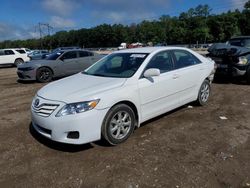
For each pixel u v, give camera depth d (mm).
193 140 4445
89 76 4980
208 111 5957
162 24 113000
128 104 4492
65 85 4555
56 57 11703
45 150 4238
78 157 3979
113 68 5086
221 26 88938
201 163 3709
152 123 5234
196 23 95562
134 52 5285
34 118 4246
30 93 8844
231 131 4797
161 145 4273
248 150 4066
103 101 4023
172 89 5230
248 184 3236
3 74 16156
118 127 4293
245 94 7555
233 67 8695
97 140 4109
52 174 3562
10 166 3799
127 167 3652
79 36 123938
